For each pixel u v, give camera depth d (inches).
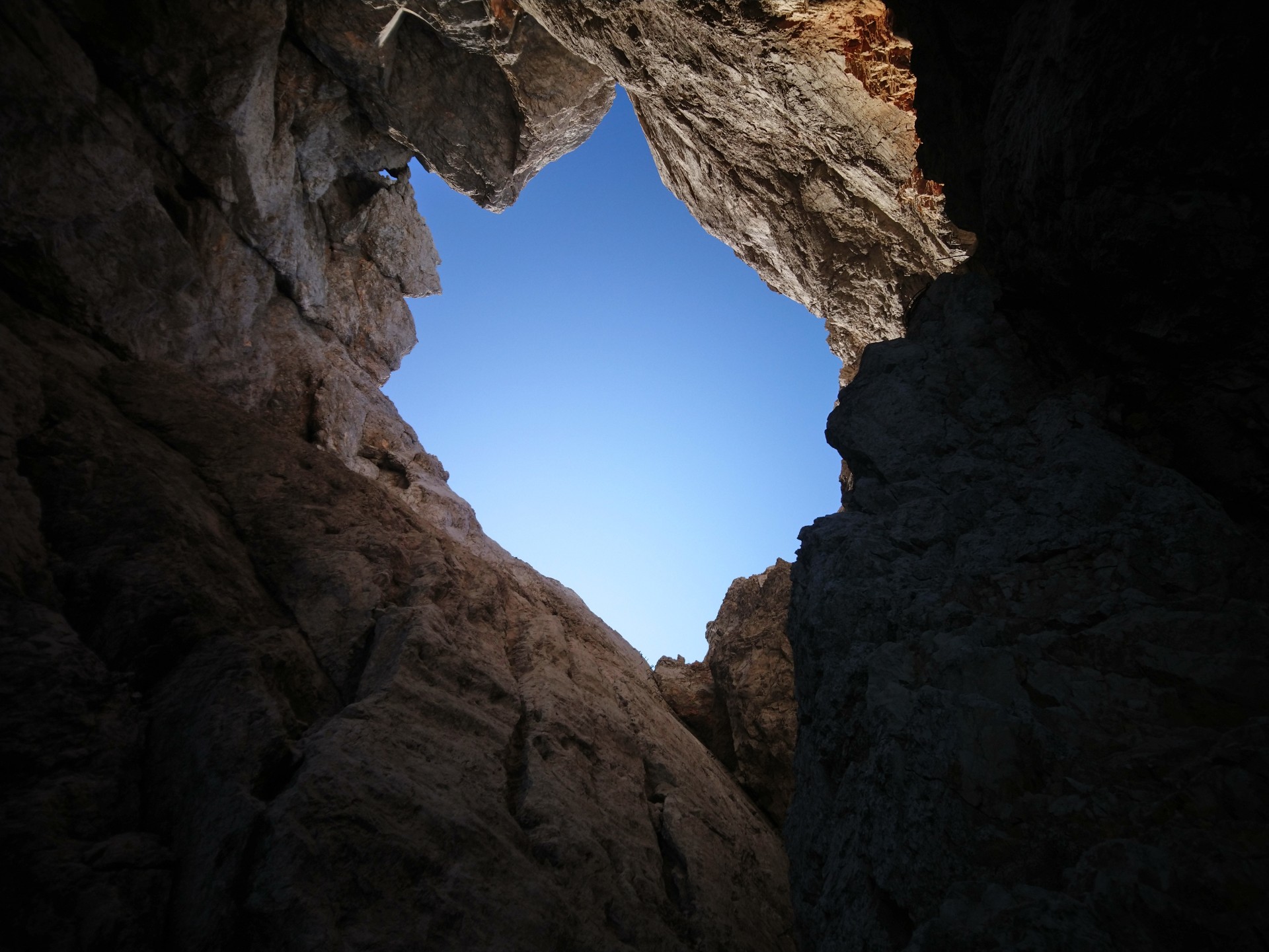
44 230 378.3
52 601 256.1
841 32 399.2
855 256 529.0
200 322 466.3
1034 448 236.7
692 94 507.2
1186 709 155.4
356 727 251.8
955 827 151.0
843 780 195.3
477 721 297.1
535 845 257.4
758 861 377.7
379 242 686.5
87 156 396.5
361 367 665.0
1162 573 184.5
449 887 217.5
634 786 354.0
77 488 295.3
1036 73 210.5
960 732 161.5
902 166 449.4
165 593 273.6
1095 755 152.8
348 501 397.7
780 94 458.0
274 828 204.1
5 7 370.0
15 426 297.6
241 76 475.8
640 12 462.6
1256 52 159.3
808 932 189.9
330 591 327.0
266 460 389.4
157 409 378.0
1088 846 137.0
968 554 215.0
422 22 580.1
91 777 215.0
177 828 213.5
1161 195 183.3
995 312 283.3
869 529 240.2
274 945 184.7
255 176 514.6
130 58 442.3
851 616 218.5
